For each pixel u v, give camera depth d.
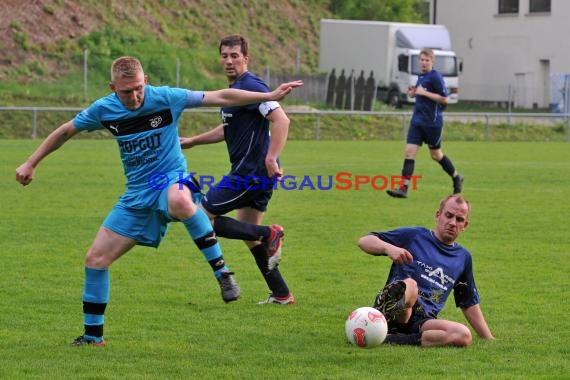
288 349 19.61
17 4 112.50
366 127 100.06
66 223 38.44
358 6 155.62
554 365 18.41
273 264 23.34
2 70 104.12
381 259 31.09
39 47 109.75
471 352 19.28
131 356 18.97
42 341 20.22
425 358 18.73
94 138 90.62
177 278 27.62
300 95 117.38
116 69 18.81
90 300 19.70
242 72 23.73
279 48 138.88
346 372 17.75
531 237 35.75
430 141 48.03
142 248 32.59
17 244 33.34
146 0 127.75
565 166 67.19
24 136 87.38
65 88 103.44
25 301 24.33
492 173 61.66
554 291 26.14
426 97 47.53
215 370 17.92
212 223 23.28
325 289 26.31
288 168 63.56
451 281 20.20
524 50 141.75
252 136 23.83
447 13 151.25
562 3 136.75
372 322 19.36
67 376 17.47
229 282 19.50
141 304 24.12
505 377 17.45
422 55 48.00
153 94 19.30
